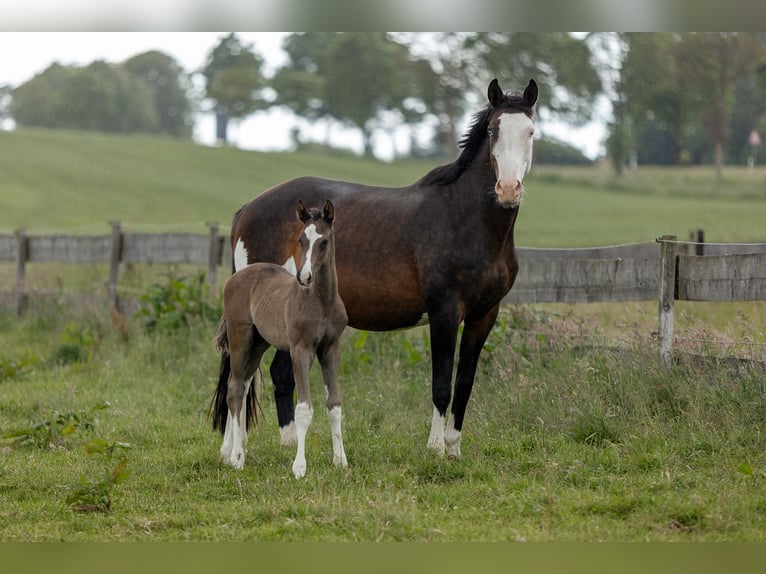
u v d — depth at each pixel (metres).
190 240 18.22
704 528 7.71
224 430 10.54
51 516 8.51
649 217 50.84
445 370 9.98
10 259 21.62
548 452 9.95
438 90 92.94
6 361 15.07
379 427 11.30
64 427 11.16
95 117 131.62
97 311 18.56
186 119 151.88
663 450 9.54
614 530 7.73
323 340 9.58
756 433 9.62
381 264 10.34
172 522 8.21
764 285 10.70
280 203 11.41
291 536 7.74
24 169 66.00
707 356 10.89
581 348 12.15
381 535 7.68
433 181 10.30
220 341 10.59
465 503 8.52
